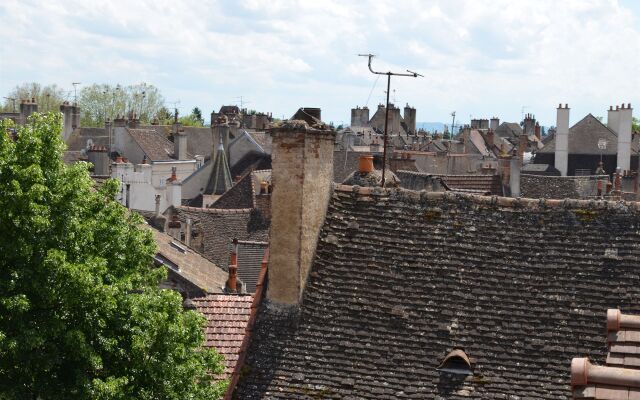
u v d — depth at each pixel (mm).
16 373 25125
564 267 25547
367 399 23750
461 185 65000
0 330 24375
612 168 112125
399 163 73875
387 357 24500
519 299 25125
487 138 148625
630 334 18125
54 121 27359
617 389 16469
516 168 71250
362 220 27188
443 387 23703
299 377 24406
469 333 24641
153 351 26312
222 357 28344
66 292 25156
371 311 25391
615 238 25859
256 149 102000
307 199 25812
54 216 26156
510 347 24234
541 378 23562
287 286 25609
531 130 177125
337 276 26125
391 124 145750
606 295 24812
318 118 27453
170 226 55469
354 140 124000
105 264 26484
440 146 135500
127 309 26641
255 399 24156
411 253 26438
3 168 25828
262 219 60562
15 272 25062
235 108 141750
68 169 27094
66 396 25031
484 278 25672
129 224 29375
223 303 32781
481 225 26750
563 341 24156
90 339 25875
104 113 161625
